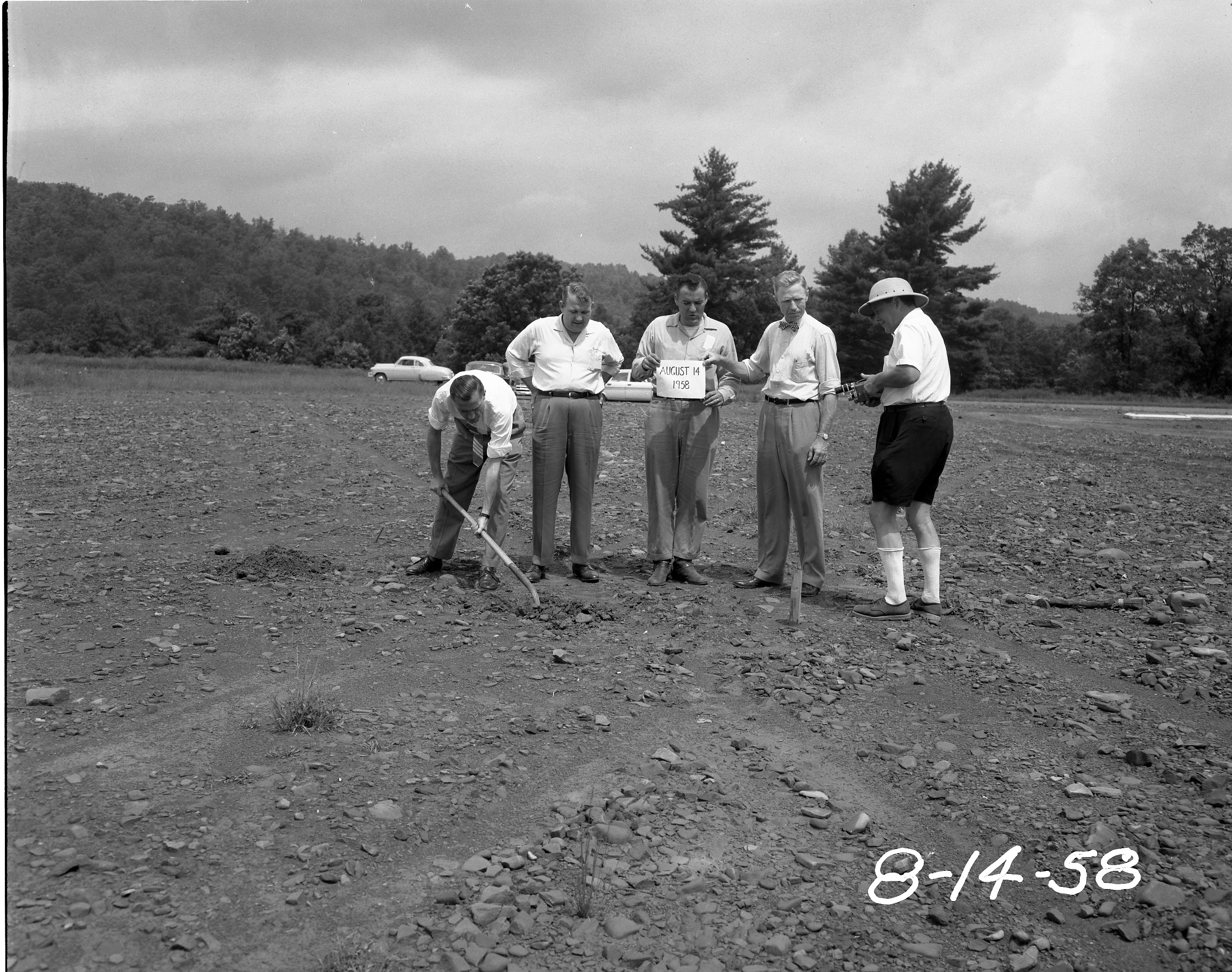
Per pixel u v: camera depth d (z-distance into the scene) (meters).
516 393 7.66
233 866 3.53
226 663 5.55
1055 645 6.21
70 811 3.82
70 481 11.27
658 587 7.57
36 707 4.79
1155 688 5.45
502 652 5.96
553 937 3.24
